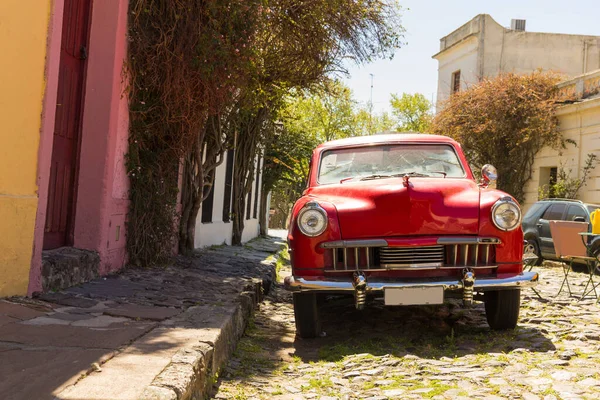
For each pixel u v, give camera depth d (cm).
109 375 349
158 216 882
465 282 579
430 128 2683
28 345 407
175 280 784
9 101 546
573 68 3052
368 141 765
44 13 559
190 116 865
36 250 567
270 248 1725
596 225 1237
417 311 796
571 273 1374
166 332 478
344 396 450
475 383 471
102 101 738
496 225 599
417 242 590
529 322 705
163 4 815
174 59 820
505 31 3027
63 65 697
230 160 1641
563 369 506
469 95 2530
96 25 743
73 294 607
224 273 945
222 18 835
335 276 604
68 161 725
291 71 1145
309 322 645
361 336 662
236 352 580
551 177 2328
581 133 2103
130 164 811
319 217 605
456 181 661
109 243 764
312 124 4234
